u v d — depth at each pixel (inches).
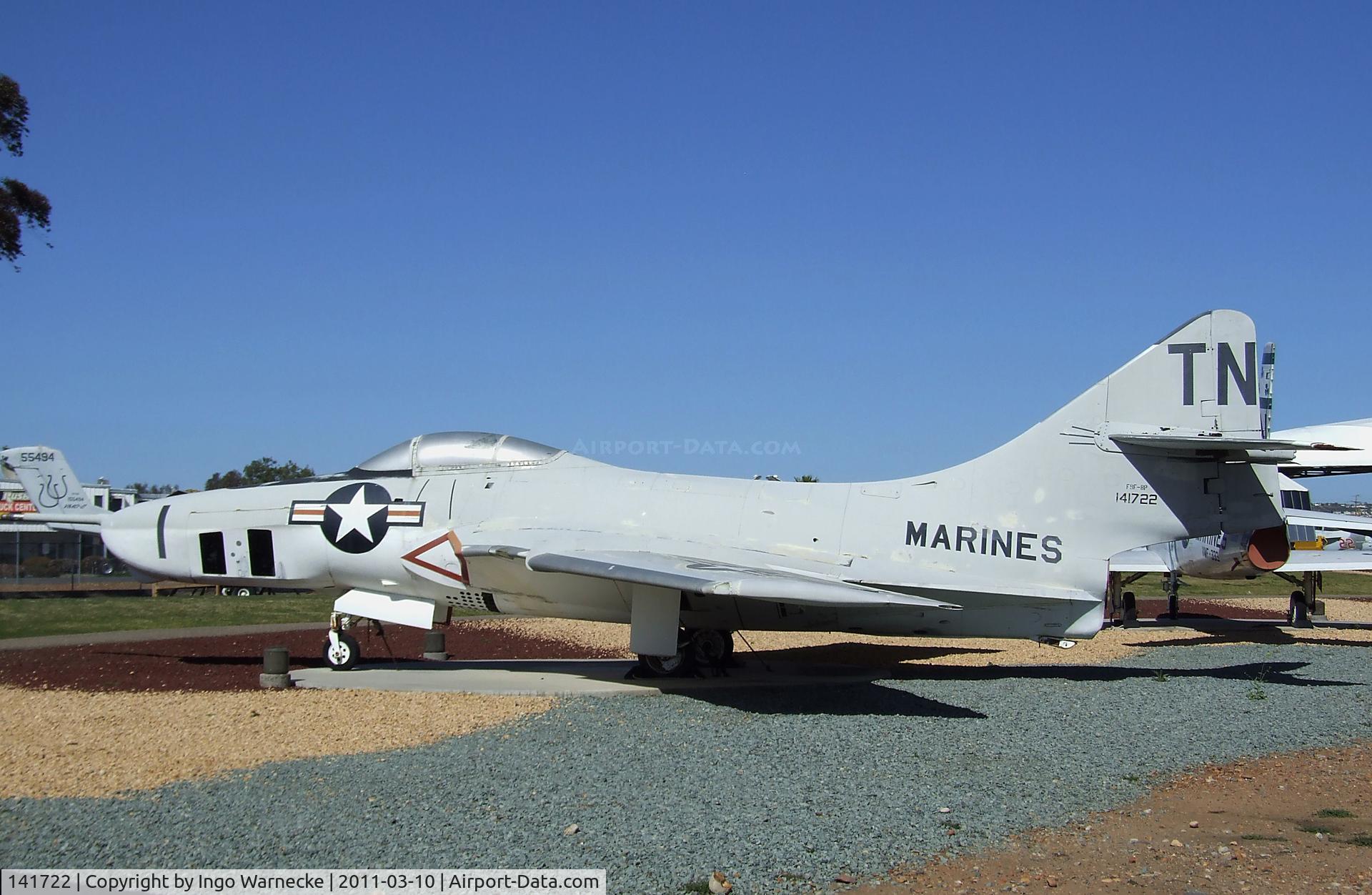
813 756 361.4
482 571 570.6
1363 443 1242.6
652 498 573.9
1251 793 321.1
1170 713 448.1
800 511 558.9
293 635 821.9
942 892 235.3
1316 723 428.5
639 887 235.3
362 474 620.7
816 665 635.5
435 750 369.4
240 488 641.6
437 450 612.4
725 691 513.0
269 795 305.9
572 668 616.1
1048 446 546.0
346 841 263.3
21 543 1668.3
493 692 506.3
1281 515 525.3
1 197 1178.0
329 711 448.8
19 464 1433.3
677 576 449.7
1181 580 1644.9
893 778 331.0
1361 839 273.3
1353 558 866.1
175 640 779.4
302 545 605.9
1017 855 260.5
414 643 769.6
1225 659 653.3
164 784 319.9
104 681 544.1
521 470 601.3
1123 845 268.5
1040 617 544.1
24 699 476.1
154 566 625.9
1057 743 386.3
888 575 535.2
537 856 253.4
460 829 274.1
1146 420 537.6
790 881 240.5
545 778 327.9
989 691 510.0
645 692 508.1
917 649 724.0
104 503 1775.3
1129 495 535.2
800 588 428.8
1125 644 766.5
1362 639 808.9
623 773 334.3
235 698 480.7
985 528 544.4
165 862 248.2
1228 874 247.1
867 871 248.1
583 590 564.7
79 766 342.6
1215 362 532.1
